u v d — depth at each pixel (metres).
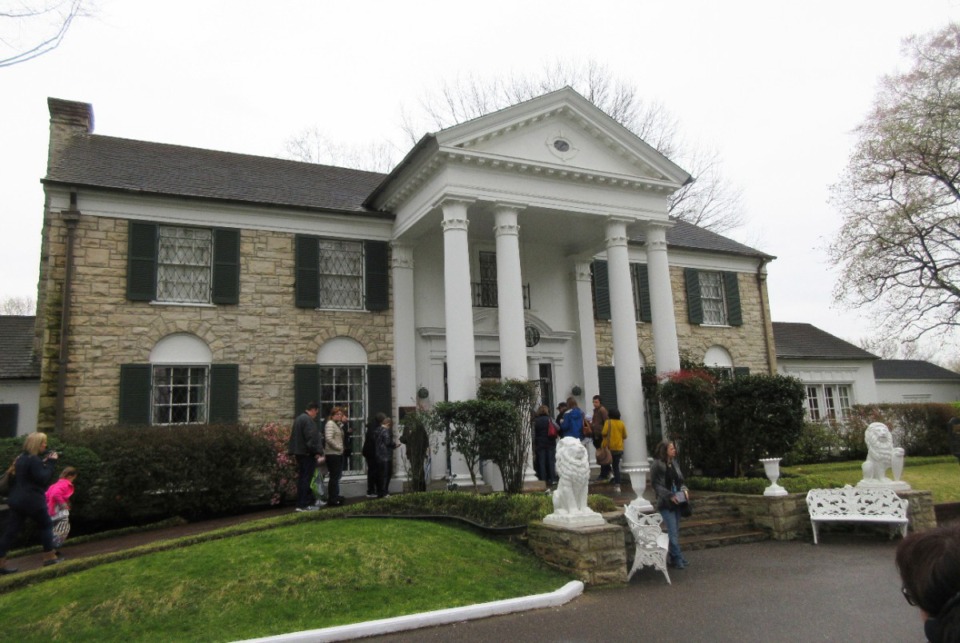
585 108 15.29
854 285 23.41
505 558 8.72
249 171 17.98
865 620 6.48
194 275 14.66
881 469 11.88
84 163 15.15
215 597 6.96
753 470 14.56
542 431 13.02
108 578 7.48
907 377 31.03
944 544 1.80
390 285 16.48
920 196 22.28
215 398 14.10
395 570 7.78
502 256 14.25
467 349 13.54
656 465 9.30
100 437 11.53
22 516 8.42
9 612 6.83
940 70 21.97
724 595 7.59
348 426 15.01
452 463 15.13
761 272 22.45
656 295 16.09
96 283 13.52
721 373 15.91
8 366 15.80
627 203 15.88
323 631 6.17
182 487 11.94
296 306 15.27
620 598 7.56
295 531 9.16
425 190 14.89
